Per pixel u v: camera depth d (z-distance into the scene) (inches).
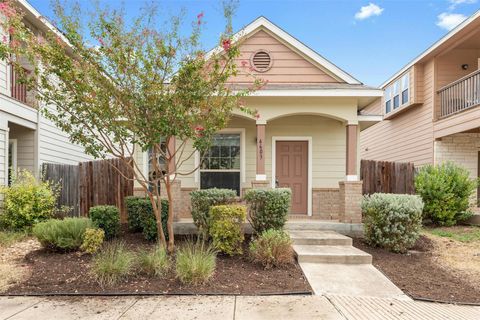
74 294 170.6
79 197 364.8
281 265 215.8
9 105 345.1
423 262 235.8
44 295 170.2
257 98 320.5
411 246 262.4
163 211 271.3
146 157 355.6
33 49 188.9
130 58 195.8
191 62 199.0
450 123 452.4
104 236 258.5
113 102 203.0
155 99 197.9
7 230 308.5
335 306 158.4
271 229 242.4
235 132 368.2
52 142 420.8
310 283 189.2
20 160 389.4
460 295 177.8
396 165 390.3
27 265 215.6
